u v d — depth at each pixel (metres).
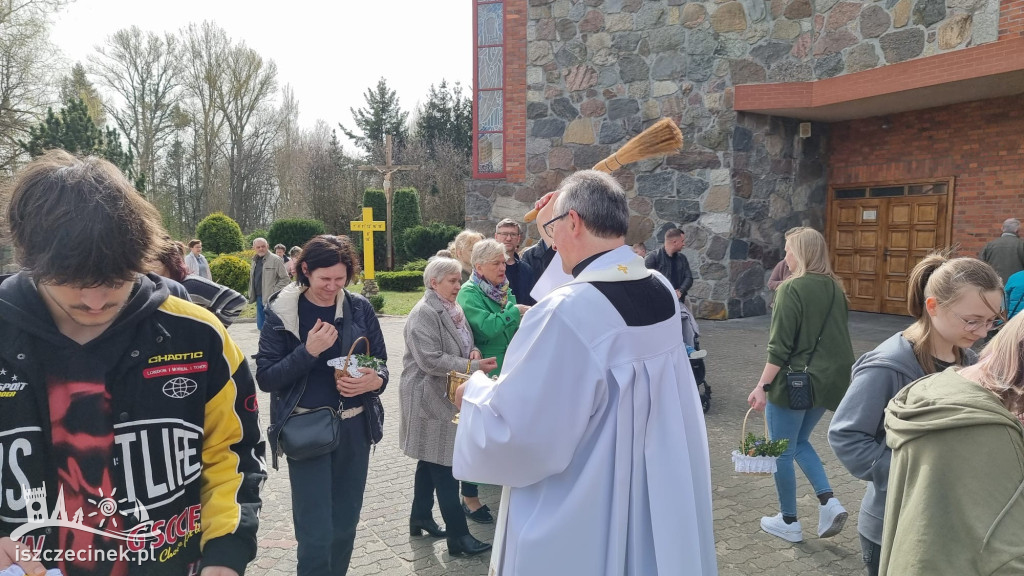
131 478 1.39
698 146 10.96
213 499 1.55
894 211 11.05
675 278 7.46
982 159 9.80
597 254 1.69
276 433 2.62
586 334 1.52
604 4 11.46
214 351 1.53
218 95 31.67
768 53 10.39
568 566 1.51
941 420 1.42
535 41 12.01
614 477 1.53
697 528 1.61
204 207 32.97
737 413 5.97
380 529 3.82
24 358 1.27
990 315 1.97
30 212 1.18
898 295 11.09
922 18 8.73
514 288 4.99
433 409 3.38
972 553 1.31
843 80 9.67
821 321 3.27
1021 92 9.19
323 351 2.68
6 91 19.81
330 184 36.72
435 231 28.73
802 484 4.38
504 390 1.52
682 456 1.62
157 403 1.43
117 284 1.25
